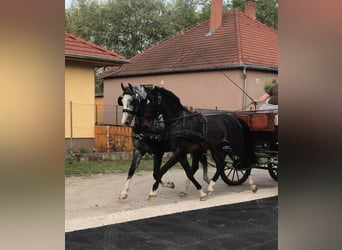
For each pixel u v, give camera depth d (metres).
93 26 29.33
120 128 13.11
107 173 10.14
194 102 17.92
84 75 13.30
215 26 20.38
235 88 16.52
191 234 5.07
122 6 29.89
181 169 11.38
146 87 7.32
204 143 7.38
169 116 6.98
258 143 8.85
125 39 30.44
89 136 13.24
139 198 7.41
